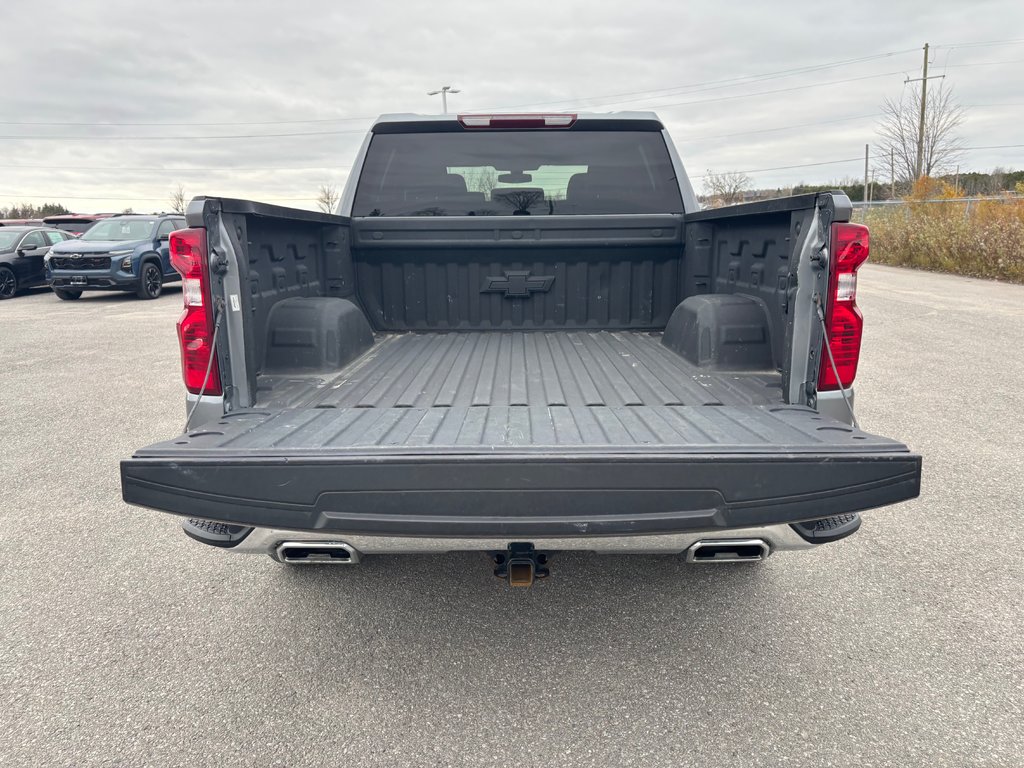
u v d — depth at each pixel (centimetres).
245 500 216
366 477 212
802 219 276
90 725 248
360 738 241
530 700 260
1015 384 726
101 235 1680
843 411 277
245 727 247
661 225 422
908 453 217
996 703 255
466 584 348
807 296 275
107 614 321
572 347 401
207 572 361
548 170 439
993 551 374
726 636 300
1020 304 1322
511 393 308
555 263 434
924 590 336
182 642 299
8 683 271
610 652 290
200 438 236
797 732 241
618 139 436
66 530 411
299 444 229
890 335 1013
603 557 375
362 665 282
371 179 438
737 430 243
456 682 271
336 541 235
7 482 489
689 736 240
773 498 214
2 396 731
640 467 210
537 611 322
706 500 213
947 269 1992
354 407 287
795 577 350
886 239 2317
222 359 269
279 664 283
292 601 332
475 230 423
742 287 365
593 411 278
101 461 532
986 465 498
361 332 380
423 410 281
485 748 236
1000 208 1962
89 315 1381
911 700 257
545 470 210
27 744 239
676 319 380
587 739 240
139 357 951
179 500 218
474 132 436
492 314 442
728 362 340
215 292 265
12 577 355
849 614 316
